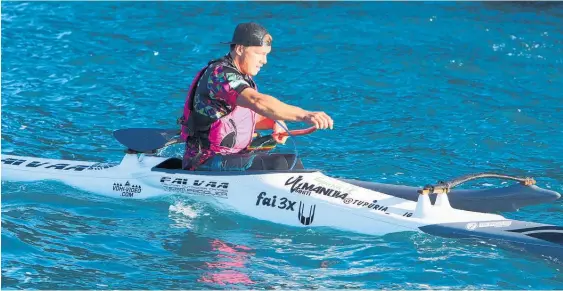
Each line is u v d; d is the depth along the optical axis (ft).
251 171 84.28
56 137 109.19
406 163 101.96
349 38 151.53
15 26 156.15
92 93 126.93
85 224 82.38
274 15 164.14
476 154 105.40
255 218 82.79
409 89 129.70
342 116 119.03
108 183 90.22
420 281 70.38
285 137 86.94
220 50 146.72
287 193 82.43
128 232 80.59
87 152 104.63
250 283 70.13
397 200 81.20
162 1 173.17
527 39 150.10
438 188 77.30
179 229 81.35
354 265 73.41
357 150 106.63
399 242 77.05
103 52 144.25
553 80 134.00
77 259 74.49
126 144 89.51
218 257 75.25
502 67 138.82
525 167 100.99
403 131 113.29
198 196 85.76
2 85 127.95
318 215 80.64
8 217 83.15
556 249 72.74
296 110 77.82
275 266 73.41
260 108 78.74
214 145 85.25
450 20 159.94
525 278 70.74
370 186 86.99
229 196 84.43
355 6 169.17
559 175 98.32
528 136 111.65
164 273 72.02
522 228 75.61
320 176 83.92
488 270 71.87
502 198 83.41
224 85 81.10
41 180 92.32
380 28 156.25
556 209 88.28
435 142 109.40
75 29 155.74
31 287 69.10
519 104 123.75
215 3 172.04
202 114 84.23
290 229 80.84
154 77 134.31
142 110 120.57
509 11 165.58
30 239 78.28
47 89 127.44
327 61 140.97
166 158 90.17
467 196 85.35
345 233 79.30
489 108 122.01
